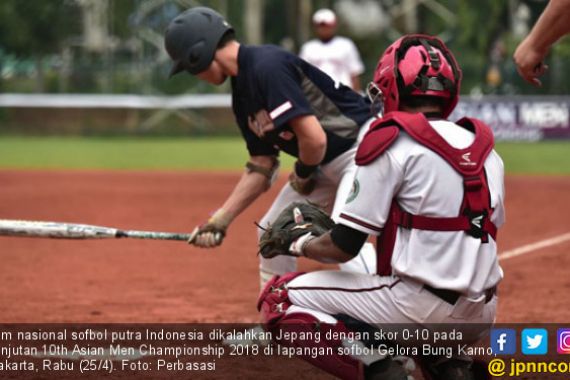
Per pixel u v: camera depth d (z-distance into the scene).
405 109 13.45
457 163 12.62
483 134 13.05
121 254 30.25
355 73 50.38
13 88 110.19
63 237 15.20
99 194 46.03
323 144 16.17
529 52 13.73
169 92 101.25
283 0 124.38
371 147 12.67
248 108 16.62
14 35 106.69
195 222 36.75
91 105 93.94
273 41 126.06
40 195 45.59
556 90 91.50
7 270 27.50
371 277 13.35
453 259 12.59
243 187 17.03
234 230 35.44
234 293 24.30
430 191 12.55
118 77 104.75
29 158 68.62
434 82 13.21
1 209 40.25
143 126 93.44
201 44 16.44
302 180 17.39
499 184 13.02
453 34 110.75
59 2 108.50
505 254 30.00
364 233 12.85
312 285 13.73
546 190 47.69
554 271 27.09
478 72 99.56
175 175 55.78
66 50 111.06
